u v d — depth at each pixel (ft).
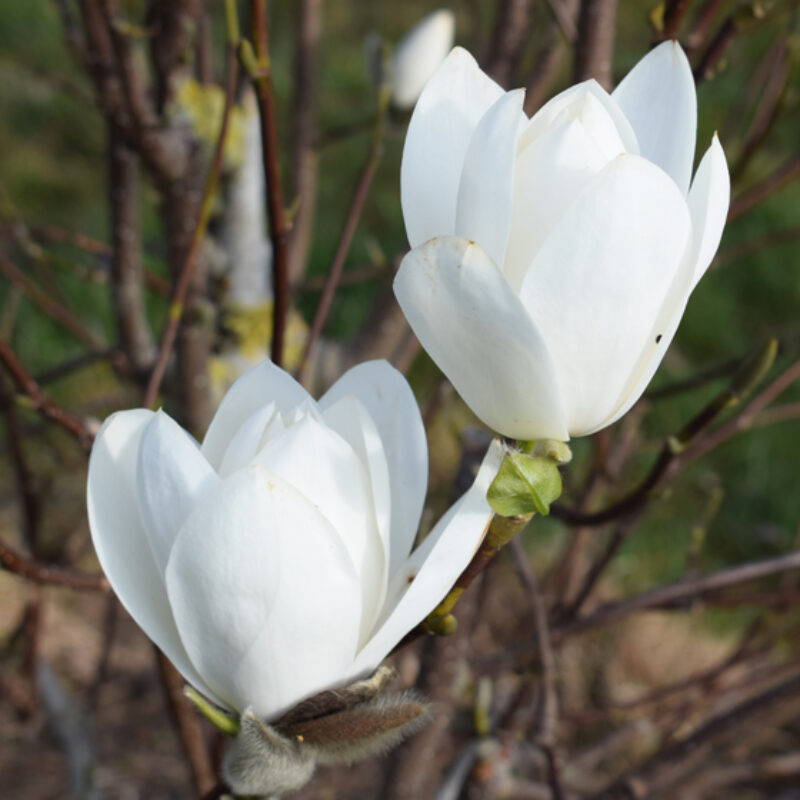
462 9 8.87
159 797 5.98
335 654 2.37
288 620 2.34
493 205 2.31
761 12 2.99
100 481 2.44
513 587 6.40
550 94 5.00
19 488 4.45
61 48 11.39
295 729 2.40
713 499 4.05
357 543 2.39
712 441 4.08
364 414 2.43
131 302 4.28
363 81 11.81
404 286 2.32
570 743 5.95
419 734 3.53
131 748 6.27
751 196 3.84
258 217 4.34
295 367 4.53
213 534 2.31
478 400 2.36
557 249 2.29
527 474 2.34
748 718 4.17
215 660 2.38
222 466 2.40
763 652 5.33
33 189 10.44
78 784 4.31
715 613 7.13
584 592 3.97
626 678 6.51
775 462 8.14
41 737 4.95
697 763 5.07
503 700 4.76
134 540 2.44
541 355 2.30
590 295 2.30
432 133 2.44
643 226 2.28
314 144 4.88
